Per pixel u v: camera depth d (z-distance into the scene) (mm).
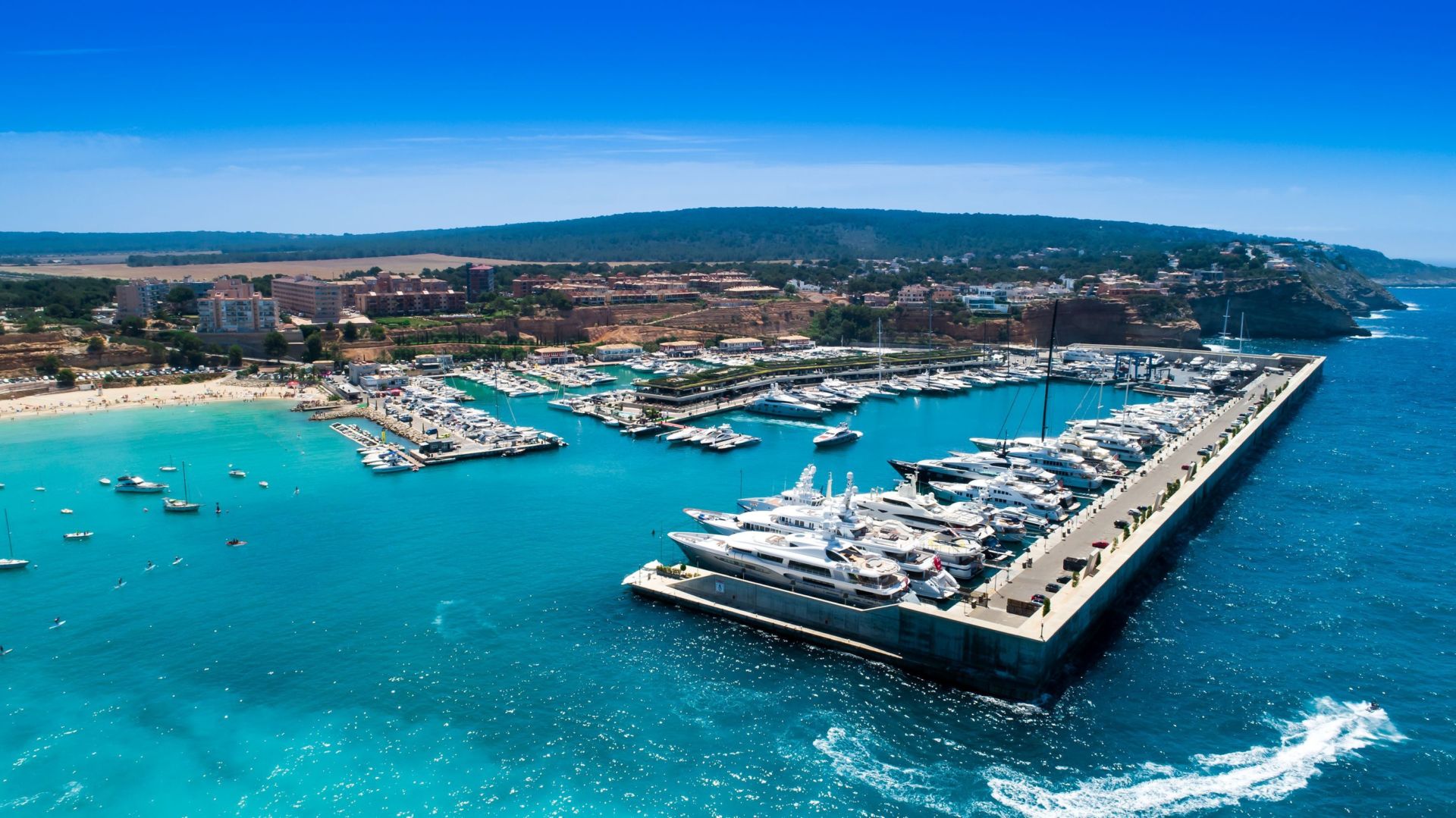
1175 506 157250
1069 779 92000
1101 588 122375
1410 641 119625
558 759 94625
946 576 127750
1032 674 105750
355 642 118625
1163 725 101188
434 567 144625
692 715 102812
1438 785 90812
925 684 110250
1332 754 95750
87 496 185375
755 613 126625
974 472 195375
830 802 88375
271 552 151625
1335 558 148375
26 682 108812
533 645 118375
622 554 150625
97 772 92375
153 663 113375
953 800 88812
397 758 94562
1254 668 113000
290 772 92438
